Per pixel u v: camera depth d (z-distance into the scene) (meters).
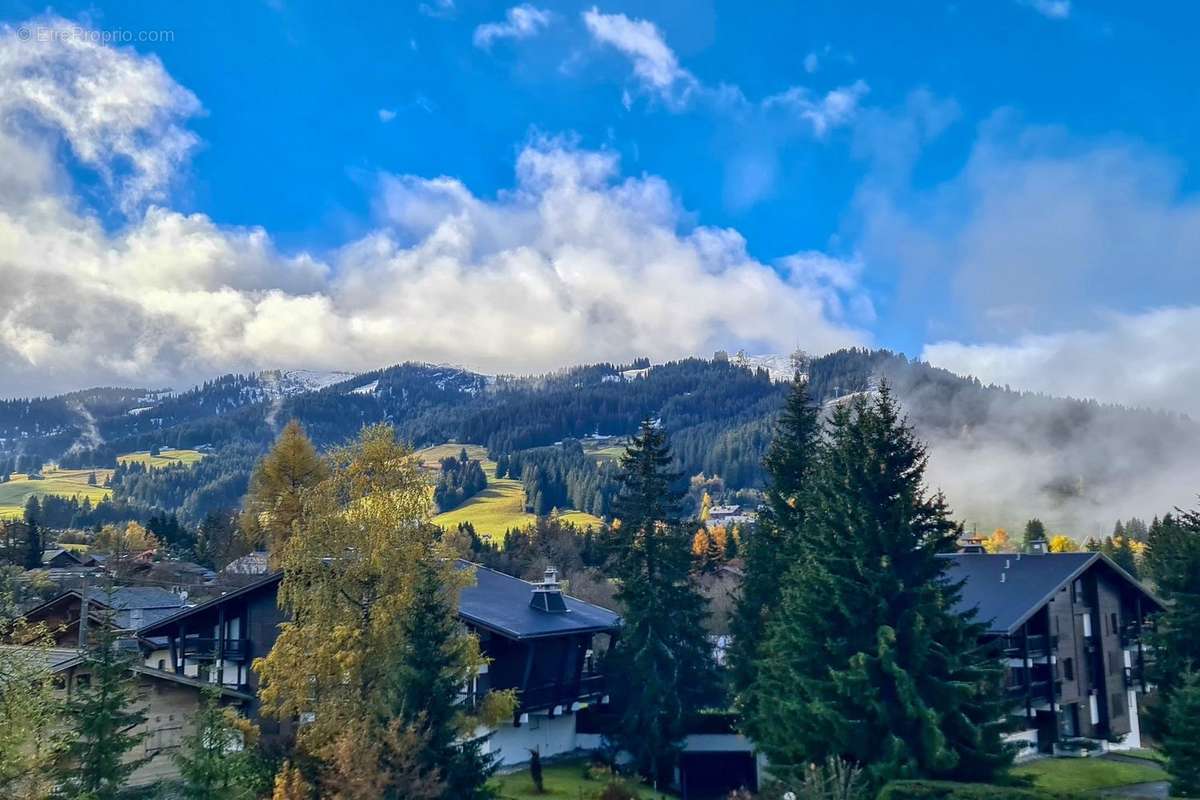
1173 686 34.81
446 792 23.98
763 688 32.19
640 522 41.16
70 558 93.00
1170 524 44.22
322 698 28.73
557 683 41.75
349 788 23.12
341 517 30.30
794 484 39.38
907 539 28.39
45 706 22.73
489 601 42.81
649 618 39.66
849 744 27.03
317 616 29.27
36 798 21.16
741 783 40.72
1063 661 45.47
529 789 34.25
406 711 24.39
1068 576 44.75
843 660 28.02
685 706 40.28
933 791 25.33
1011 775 27.30
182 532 111.81
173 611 56.75
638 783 37.53
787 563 36.78
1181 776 28.55
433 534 31.47
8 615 28.03
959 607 43.28
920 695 26.73
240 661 41.03
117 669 23.41
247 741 29.39
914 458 29.52
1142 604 50.72
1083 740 44.69
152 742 30.84
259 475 73.44
